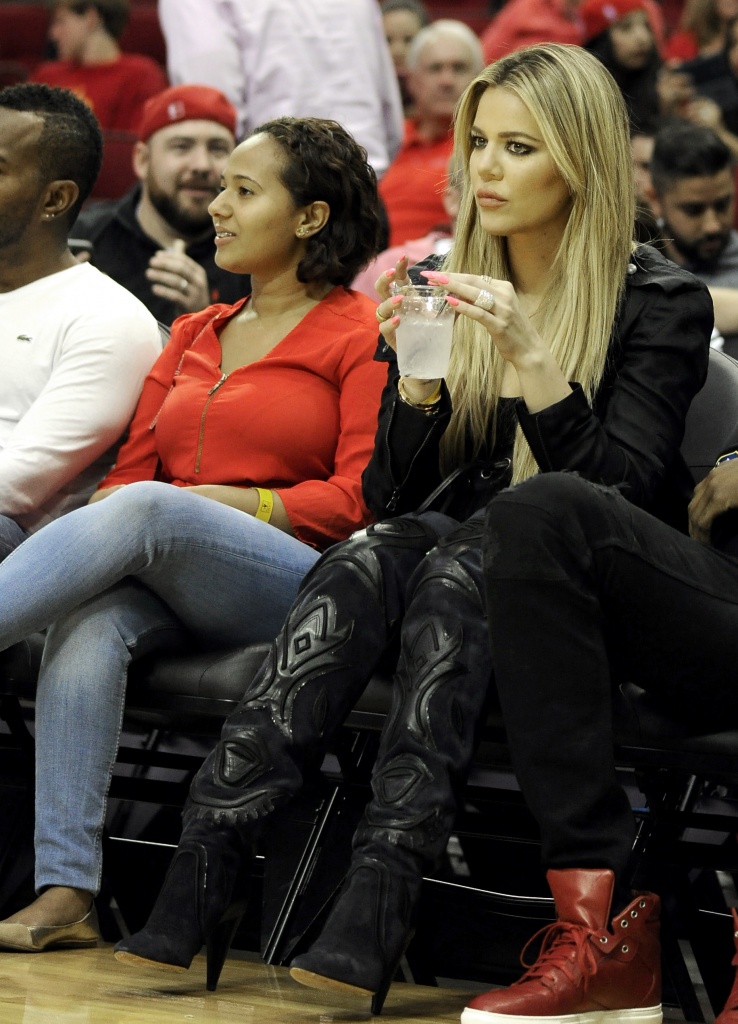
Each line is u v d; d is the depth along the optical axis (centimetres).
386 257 1426
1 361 959
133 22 2373
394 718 637
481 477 762
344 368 877
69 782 747
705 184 1390
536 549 601
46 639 771
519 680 607
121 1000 629
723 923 734
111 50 2191
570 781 604
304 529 845
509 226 758
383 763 633
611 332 747
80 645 754
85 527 741
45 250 988
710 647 633
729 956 729
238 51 1634
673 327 742
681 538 639
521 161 748
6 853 823
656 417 727
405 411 738
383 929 602
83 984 659
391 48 2203
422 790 620
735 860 708
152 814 956
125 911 862
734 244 1424
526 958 794
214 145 1329
